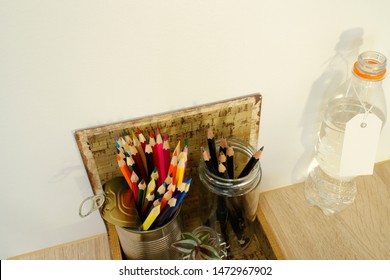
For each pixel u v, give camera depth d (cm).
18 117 51
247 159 62
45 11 43
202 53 52
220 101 58
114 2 44
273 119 64
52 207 65
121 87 52
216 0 47
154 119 56
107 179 62
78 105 52
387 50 60
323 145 69
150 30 48
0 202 61
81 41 46
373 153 58
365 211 72
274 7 50
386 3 54
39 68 47
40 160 57
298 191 76
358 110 62
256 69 56
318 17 53
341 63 59
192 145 62
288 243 68
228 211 62
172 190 51
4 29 43
